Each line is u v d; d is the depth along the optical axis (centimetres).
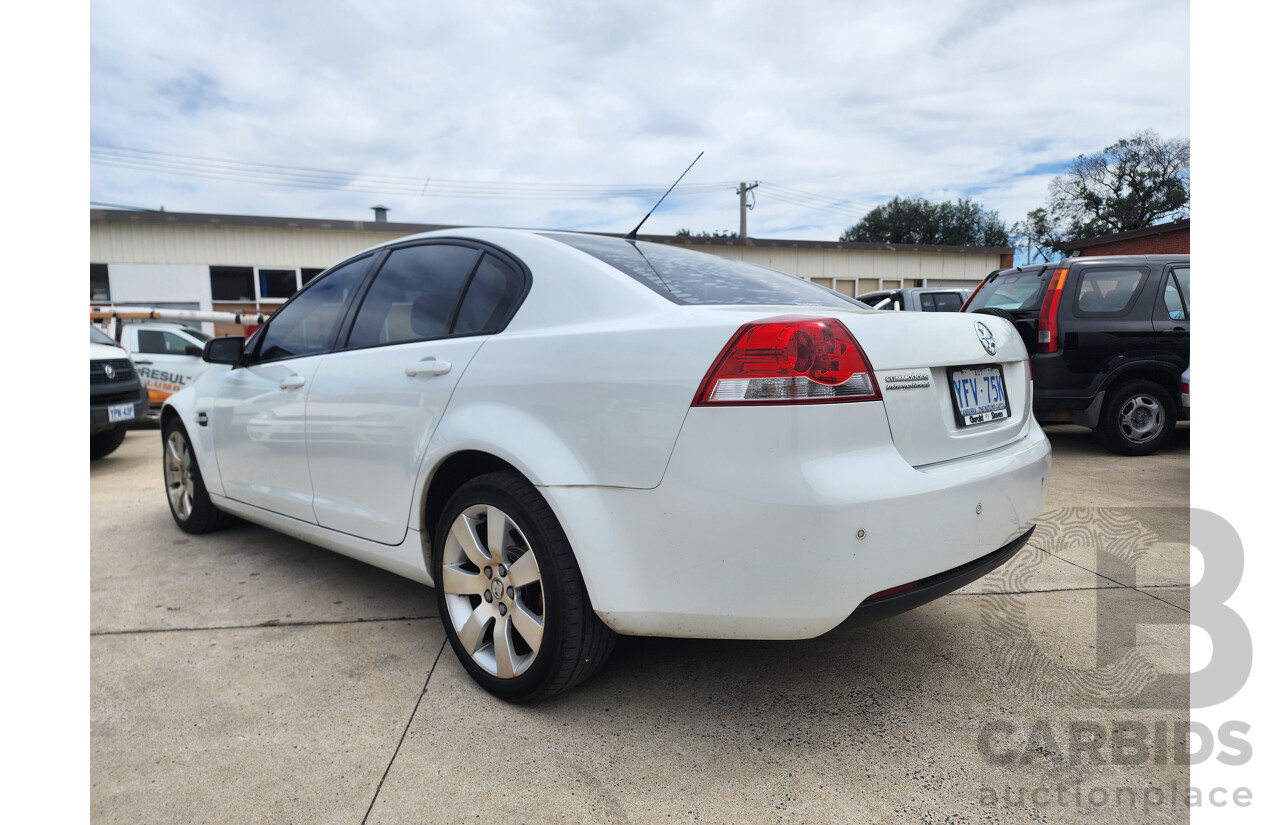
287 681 224
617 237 248
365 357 256
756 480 163
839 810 162
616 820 160
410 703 210
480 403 209
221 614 278
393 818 161
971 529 187
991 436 209
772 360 163
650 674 227
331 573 325
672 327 178
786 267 2334
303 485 287
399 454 236
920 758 181
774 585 165
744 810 162
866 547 165
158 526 410
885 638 249
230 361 330
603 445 181
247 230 1742
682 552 172
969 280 2550
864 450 169
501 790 170
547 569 191
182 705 210
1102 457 566
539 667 196
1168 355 554
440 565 225
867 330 176
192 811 164
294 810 164
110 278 1664
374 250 285
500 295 225
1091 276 562
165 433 399
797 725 197
